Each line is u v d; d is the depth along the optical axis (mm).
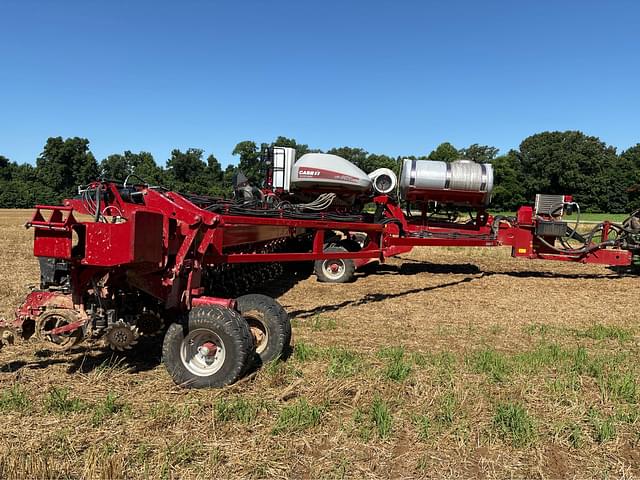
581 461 3441
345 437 3680
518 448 3582
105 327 4711
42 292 4828
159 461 3314
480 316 7914
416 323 7371
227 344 4539
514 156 82875
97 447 3480
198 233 5164
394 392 4457
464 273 12539
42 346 5723
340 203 11445
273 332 5145
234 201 8406
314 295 9539
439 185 10555
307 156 11180
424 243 10469
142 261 4320
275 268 10961
